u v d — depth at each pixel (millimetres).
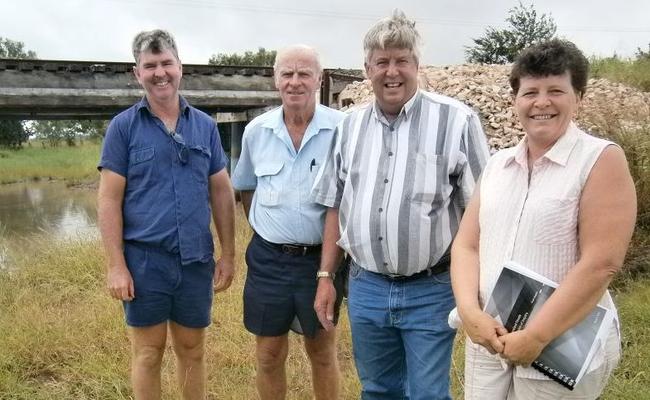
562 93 1965
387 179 2639
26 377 4254
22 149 44219
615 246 1866
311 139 3150
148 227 3086
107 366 4230
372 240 2650
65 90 12938
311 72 3088
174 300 3223
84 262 7152
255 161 3307
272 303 3248
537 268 1999
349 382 3873
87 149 42500
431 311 2686
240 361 4340
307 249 3195
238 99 14727
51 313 5410
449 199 2641
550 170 2014
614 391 3543
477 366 2223
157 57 3018
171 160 3111
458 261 2270
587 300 1880
